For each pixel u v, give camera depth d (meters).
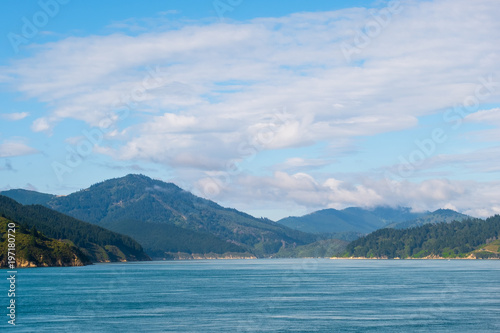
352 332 89.12
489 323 97.12
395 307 117.94
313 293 150.25
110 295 145.50
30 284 183.12
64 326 94.88
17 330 91.50
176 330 90.69
